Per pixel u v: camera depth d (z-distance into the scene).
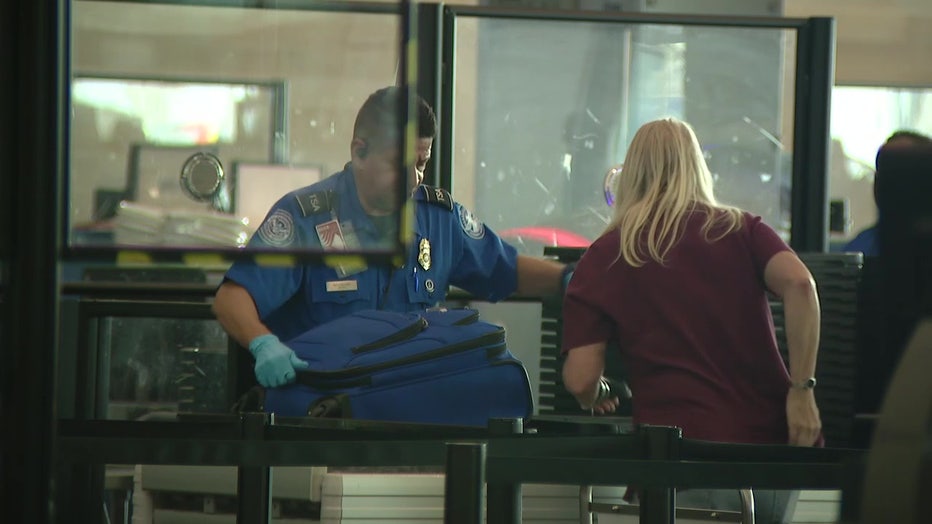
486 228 12.09
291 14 6.14
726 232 10.66
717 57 15.58
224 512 10.15
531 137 15.57
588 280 10.85
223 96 5.98
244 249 5.89
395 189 5.92
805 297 10.48
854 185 21.61
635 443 7.83
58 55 5.62
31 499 5.55
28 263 5.59
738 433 10.43
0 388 5.55
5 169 5.59
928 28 24.62
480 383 9.90
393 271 11.25
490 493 7.37
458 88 15.39
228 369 11.75
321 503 9.58
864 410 11.54
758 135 15.59
